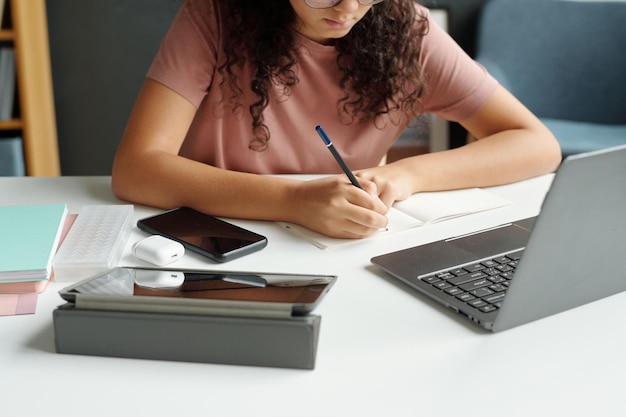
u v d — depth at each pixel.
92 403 0.73
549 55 2.94
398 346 0.82
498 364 0.79
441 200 1.26
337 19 1.24
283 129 1.51
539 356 0.80
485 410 0.72
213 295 0.82
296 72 1.47
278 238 1.12
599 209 0.81
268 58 1.44
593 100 2.95
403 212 1.21
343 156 1.54
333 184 1.13
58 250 1.01
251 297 0.81
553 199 0.76
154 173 1.24
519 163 1.37
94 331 0.80
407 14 1.46
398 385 0.75
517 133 1.45
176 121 1.37
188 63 1.40
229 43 1.43
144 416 0.71
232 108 1.49
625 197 0.83
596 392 0.74
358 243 1.10
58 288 0.96
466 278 0.96
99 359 0.80
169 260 1.02
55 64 2.93
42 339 0.84
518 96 2.95
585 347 0.82
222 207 1.19
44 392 0.74
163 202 1.23
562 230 0.80
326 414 0.71
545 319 0.88
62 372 0.78
